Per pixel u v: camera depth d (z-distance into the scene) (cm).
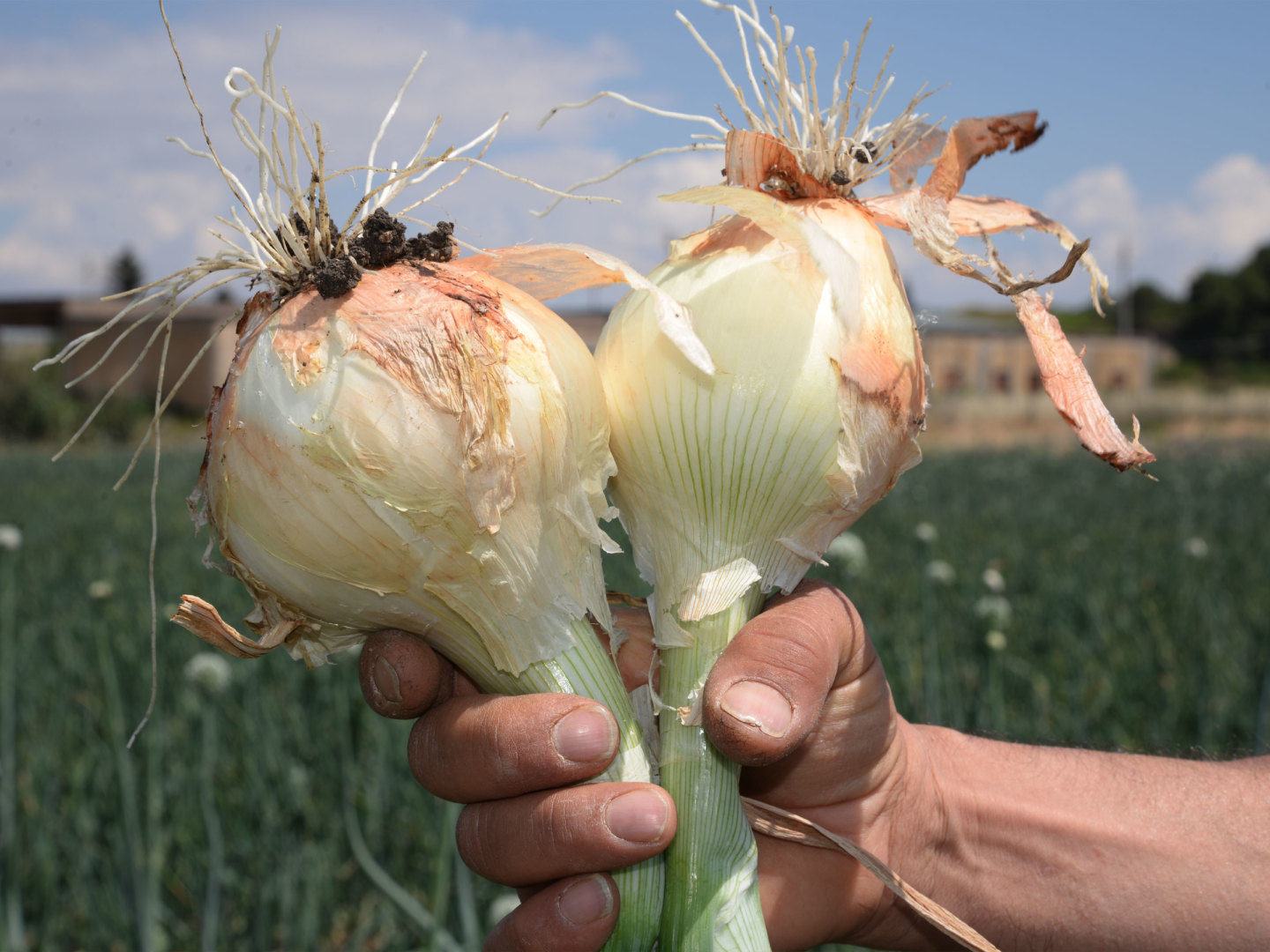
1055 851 30
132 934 63
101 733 87
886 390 21
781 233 22
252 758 76
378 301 21
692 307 22
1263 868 30
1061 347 22
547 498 21
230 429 20
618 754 24
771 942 30
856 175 24
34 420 666
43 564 165
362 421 20
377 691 26
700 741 23
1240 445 534
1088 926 30
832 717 29
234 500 21
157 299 22
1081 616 116
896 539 175
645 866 24
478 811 25
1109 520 215
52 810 71
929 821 31
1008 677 92
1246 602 121
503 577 21
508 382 20
